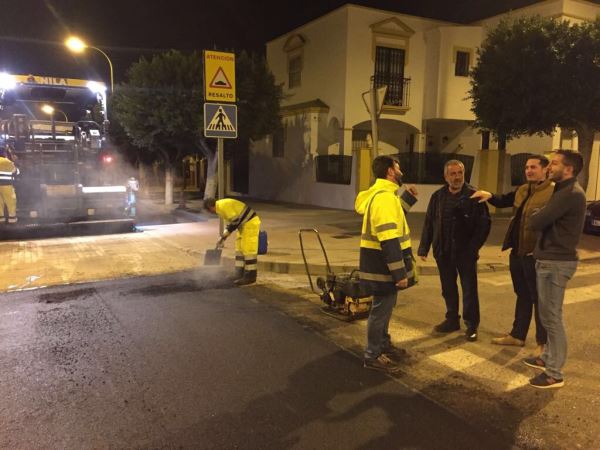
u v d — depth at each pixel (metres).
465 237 5.18
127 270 8.40
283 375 4.41
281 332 5.51
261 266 8.59
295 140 21.31
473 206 5.11
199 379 4.32
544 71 12.77
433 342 5.24
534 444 3.36
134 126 15.99
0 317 6.00
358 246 10.23
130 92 15.77
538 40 12.89
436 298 6.95
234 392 4.08
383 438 3.42
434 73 20.69
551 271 4.12
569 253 4.08
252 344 5.14
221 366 4.59
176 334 5.43
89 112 13.23
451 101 20.66
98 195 12.23
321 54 20.67
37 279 7.78
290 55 22.84
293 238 11.20
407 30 20.16
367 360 4.55
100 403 3.90
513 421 3.65
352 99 19.48
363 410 3.80
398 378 4.36
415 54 20.56
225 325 5.73
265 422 3.62
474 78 15.06
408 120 20.84
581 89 12.36
